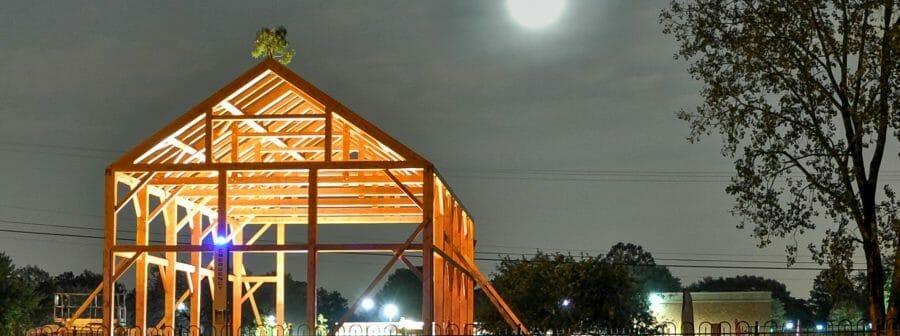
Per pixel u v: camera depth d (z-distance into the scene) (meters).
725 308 62.72
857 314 70.88
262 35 26.78
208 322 71.44
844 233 26.17
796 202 26.58
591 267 47.62
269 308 77.12
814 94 26.22
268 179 29.38
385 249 25.84
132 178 27.67
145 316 27.73
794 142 26.67
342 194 31.58
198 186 31.22
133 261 26.19
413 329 33.88
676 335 25.59
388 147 26.12
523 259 49.56
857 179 26.52
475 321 47.56
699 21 27.00
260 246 26.39
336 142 29.67
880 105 25.72
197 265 33.09
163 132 26.47
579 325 46.59
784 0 26.31
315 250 25.89
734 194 26.94
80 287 88.31
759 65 26.36
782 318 94.94
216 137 27.80
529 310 47.41
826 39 26.03
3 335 55.16
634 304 50.19
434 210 27.66
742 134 26.84
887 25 25.84
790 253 26.62
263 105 27.20
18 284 57.12
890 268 26.81
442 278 28.52
